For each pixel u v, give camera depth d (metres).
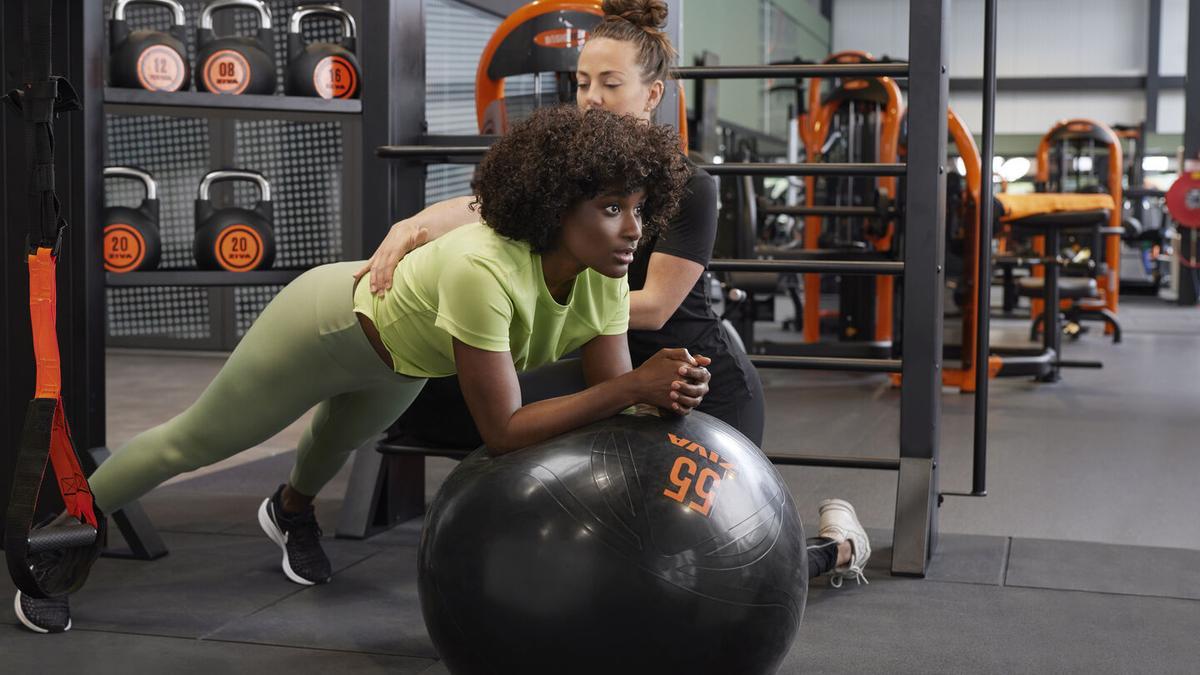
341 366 1.85
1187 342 8.05
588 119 1.48
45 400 1.80
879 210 5.71
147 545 2.53
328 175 5.19
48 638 2.03
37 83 1.74
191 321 6.74
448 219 1.83
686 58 11.45
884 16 19.17
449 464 3.83
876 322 6.15
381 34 2.71
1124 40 18.42
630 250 1.52
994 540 2.77
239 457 3.84
